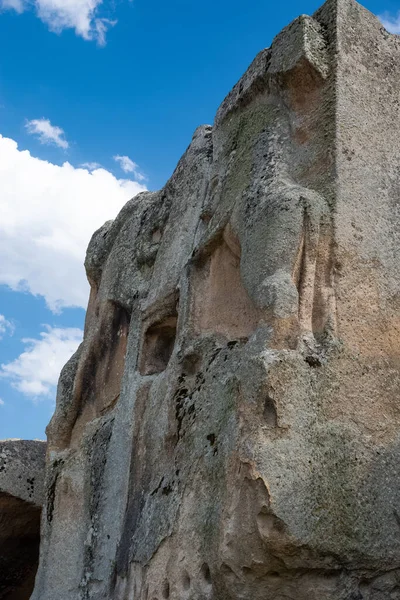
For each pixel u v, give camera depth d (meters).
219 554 2.42
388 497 2.48
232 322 3.01
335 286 2.67
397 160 3.01
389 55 3.16
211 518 2.57
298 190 2.77
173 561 2.71
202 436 2.80
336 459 2.44
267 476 2.31
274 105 3.18
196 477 2.75
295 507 2.30
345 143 2.85
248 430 2.44
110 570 3.22
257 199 2.91
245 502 2.37
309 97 3.02
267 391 2.43
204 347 3.07
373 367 2.64
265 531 2.29
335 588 2.35
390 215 2.90
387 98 3.08
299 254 2.67
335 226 2.71
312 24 3.04
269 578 2.35
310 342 2.56
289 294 2.59
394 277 2.82
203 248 3.26
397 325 2.77
